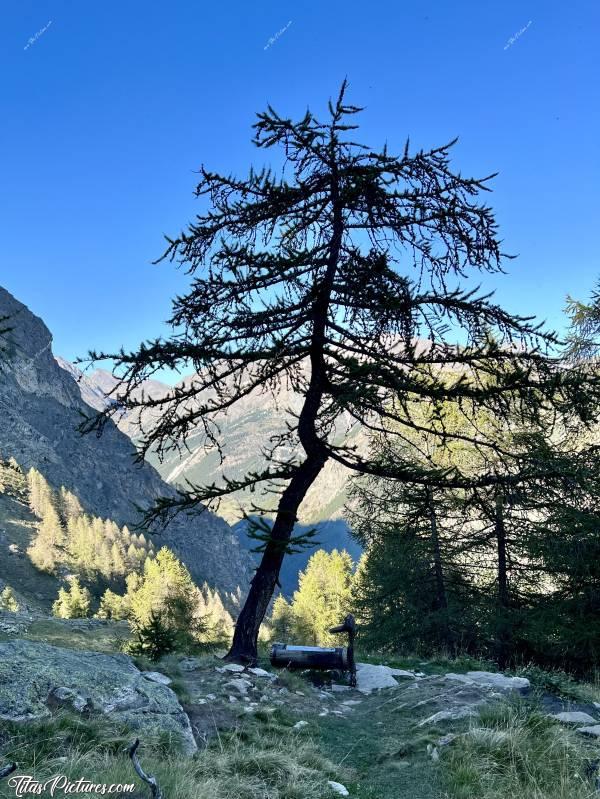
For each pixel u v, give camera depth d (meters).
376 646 22.17
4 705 6.16
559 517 15.39
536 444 14.83
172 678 8.84
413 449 17.25
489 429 15.81
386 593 21.66
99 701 6.89
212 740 7.07
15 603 95.75
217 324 10.18
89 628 34.38
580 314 15.04
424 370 9.94
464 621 19.25
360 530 17.94
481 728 7.07
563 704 9.05
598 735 7.00
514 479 9.91
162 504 9.95
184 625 35.41
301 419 10.82
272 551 10.84
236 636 10.87
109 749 5.89
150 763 5.54
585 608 16.50
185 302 9.98
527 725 7.16
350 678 10.59
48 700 6.61
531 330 9.23
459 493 15.99
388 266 10.09
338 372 9.94
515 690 9.44
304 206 10.51
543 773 6.00
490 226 9.58
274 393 10.95
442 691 9.40
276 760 6.30
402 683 10.26
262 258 9.88
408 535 16.55
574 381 9.12
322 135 9.79
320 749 7.06
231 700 8.50
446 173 9.77
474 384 10.19
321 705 9.07
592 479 11.38
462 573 19.67
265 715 8.00
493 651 19.17
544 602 17.50
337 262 10.58
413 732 7.76
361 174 9.88
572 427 14.39
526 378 9.14
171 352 9.56
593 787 5.69
